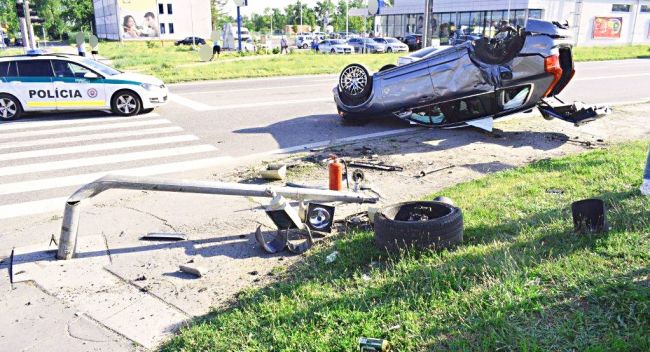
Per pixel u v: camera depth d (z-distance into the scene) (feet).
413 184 24.34
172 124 40.32
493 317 11.47
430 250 15.15
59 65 43.24
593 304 11.69
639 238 14.84
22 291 15.08
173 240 18.45
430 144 31.94
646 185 18.90
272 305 13.25
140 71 80.23
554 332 10.83
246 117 42.78
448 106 33.63
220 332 12.34
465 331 11.21
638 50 126.72
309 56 113.91
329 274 14.79
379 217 15.88
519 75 30.66
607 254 14.10
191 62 98.17
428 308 12.30
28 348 12.41
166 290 14.97
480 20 168.86
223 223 19.99
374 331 11.55
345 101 36.96
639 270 12.91
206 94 56.90
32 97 42.68
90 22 352.49
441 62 33.19
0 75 42.29
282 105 48.55
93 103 43.60
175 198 23.09
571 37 31.45
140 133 37.11
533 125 36.81
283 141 34.32
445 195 21.47
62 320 13.56
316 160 28.86
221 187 17.48
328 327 11.93
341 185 22.22
